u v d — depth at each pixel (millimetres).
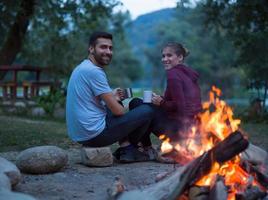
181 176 3959
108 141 5992
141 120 5996
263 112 14273
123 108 5902
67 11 17516
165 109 5996
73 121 5969
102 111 5961
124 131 5969
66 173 5605
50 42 20156
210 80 53844
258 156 5238
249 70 15117
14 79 17781
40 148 5605
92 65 5867
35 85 18156
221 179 3979
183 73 6016
